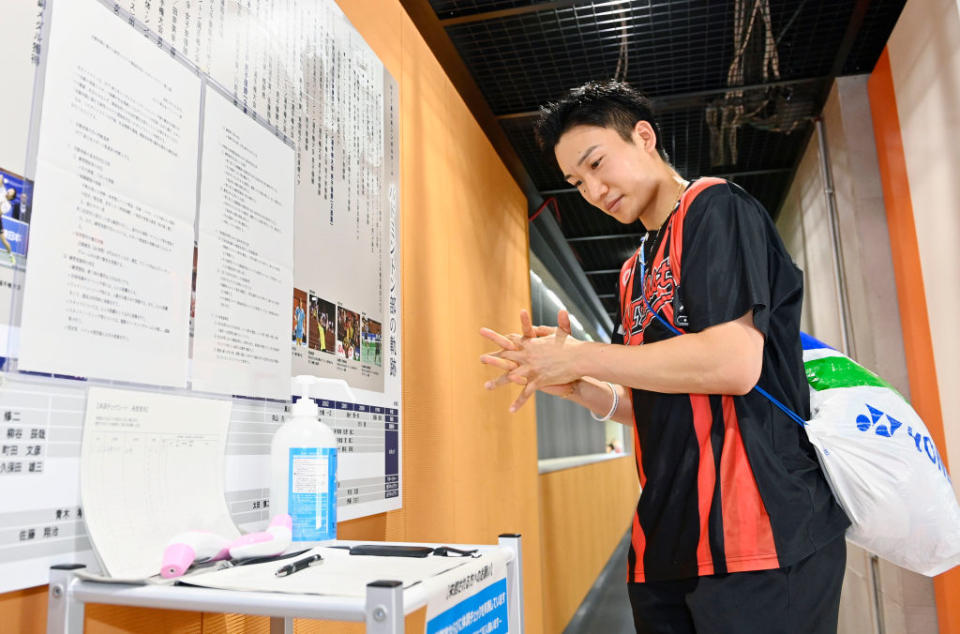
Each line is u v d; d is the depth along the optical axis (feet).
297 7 4.11
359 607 1.75
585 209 14.17
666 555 3.61
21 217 2.17
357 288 4.65
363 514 4.41
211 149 3.16
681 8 7.99
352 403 4.40
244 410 3.23
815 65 9.48
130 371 2.55
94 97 2.50
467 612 2.27
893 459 3.42
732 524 3.41
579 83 9.54
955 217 7.09
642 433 3.97
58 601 2.04
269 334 3.50
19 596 2.10
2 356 2.07
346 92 4.71
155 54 2.84
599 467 21.02
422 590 1.96
